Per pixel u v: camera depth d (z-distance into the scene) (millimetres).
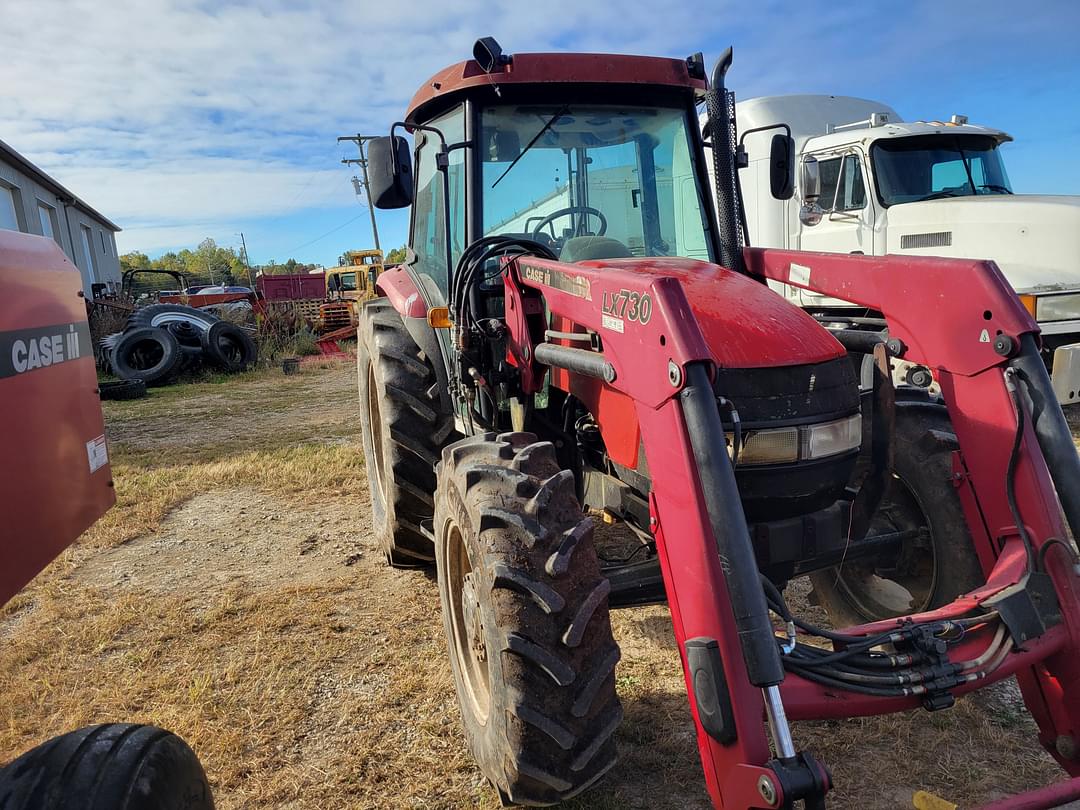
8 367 1739
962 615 2059
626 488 2652
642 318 2006
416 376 3609
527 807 2406
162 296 21188
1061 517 2125
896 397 2971
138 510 5379
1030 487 2174
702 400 1834
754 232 8703
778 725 1640
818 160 7977
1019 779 2467
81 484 2102
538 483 2244
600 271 2281
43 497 1884
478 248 3006
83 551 4688
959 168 7812
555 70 3133
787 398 2230
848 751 2631
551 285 2605
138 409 10312
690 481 1828
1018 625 1993
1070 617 2045
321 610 3770
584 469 2941
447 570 2676
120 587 4160
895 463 2797
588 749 2039
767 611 1736
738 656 1738
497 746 2133
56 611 3848
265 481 6051
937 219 7047
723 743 1724
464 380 3217
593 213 3334
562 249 3281
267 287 29984
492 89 3176
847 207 7836
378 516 4277
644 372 2000
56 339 2002
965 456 2369
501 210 3229
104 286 20406
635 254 3363
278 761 2678
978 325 2289
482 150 3213
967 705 2857
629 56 3217
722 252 3293
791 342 2301
